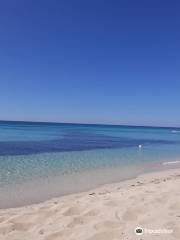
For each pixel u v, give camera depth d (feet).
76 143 98.17
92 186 31.09
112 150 76.95
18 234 14.03
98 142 107.65
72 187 30.40
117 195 20.95
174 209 15.88
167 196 18.76
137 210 16.17
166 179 33.76
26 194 26.94
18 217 16.69
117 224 14.20
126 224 14.14
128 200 18.60
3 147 74.08
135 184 31.35
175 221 13.97
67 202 20.36
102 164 49.49
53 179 34.83
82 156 60.80
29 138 116.67
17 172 39.17
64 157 57.88
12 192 27.66
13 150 67.46
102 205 17.83
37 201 24.38
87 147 83.35
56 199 24.95
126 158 59.67
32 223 15.61
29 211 18.53
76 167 45.27
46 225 15.07
